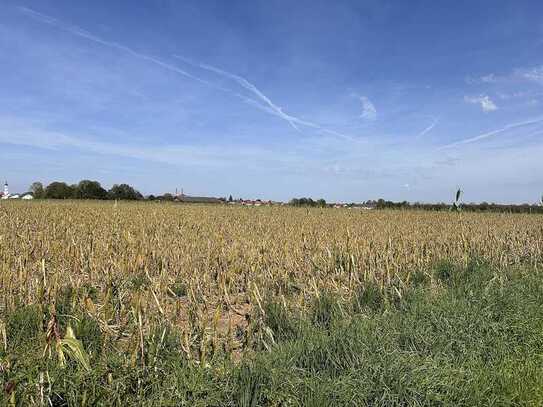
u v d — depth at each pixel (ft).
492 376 14.69
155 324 16.55
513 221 68.54
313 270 29.04
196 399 12.46
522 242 43.11
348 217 73.41
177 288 26.12
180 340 15.71
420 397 13.06
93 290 24.20
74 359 13.52
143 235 39.09
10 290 20.35
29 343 15.52
